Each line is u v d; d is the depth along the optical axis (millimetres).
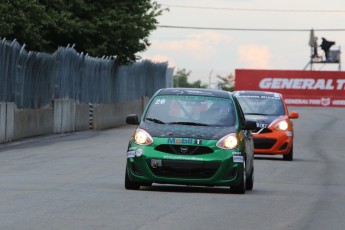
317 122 119250
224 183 33844
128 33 105562
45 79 78000
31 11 87625
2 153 57500
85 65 92375
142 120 35562
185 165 33594
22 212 26703
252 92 59625
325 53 199250
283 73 162375
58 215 26062
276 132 56031
